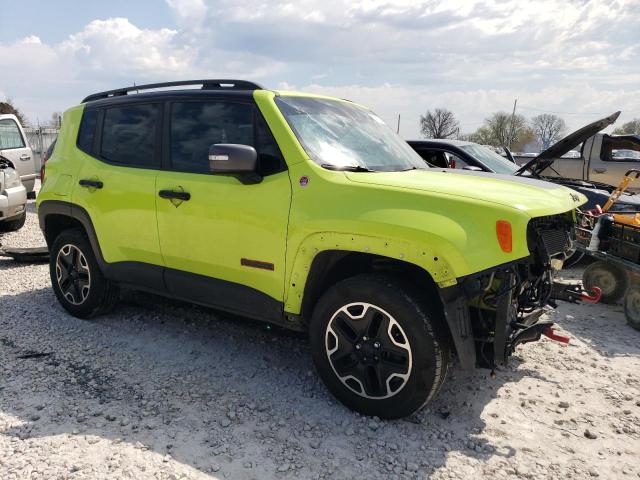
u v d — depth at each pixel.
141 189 4.02
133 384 3.56
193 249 3.77
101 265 4.44
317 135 3.54
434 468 2.74
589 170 10.46
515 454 2.89
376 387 3.14
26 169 11.15
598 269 5.71
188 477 2.61
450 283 2.76
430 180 3.31
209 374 3.74
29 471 2.60
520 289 3.10
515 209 2.79
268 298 3.45
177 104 3.97
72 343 4.23
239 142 3.59
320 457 2.80
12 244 8.20
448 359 2.99
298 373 3.79
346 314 3.15
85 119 4.67
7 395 3.36
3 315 4.84
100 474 2.60
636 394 3.63
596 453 2.93
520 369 3.96
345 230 3.00
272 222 3.31
